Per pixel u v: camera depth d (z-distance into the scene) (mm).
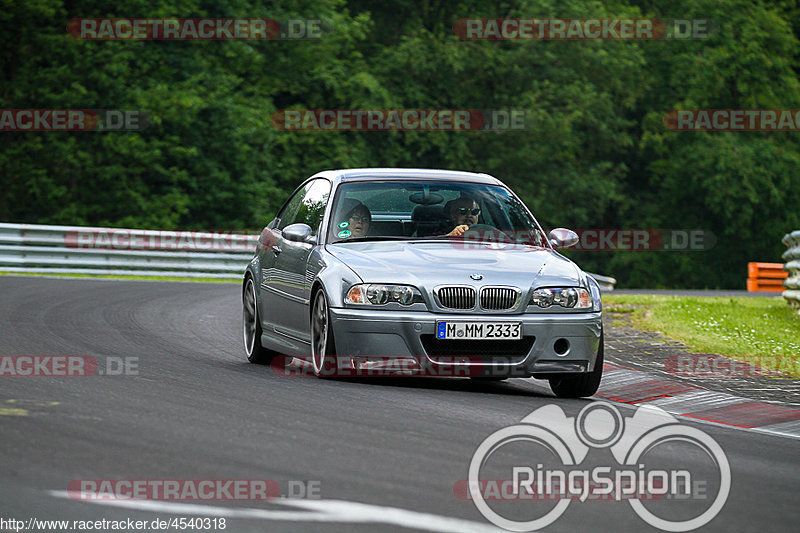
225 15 116438
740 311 47188
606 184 146375
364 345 25047
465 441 18875
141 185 110562
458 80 138625
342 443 18188
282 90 129125
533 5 138750
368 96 126750
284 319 28750
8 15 107500
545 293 25562
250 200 113062
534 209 139500
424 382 26984
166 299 50094
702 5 160375
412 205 28609
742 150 150125
